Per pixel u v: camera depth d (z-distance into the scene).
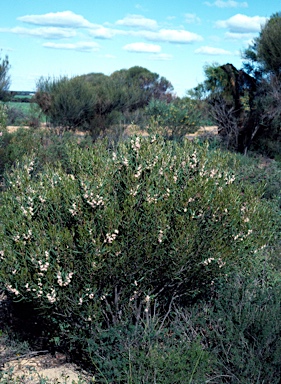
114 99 20.11
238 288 4.09
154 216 3.73
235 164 4.63
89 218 3.70
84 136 17.00
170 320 4.13
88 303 3.89
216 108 18.05
